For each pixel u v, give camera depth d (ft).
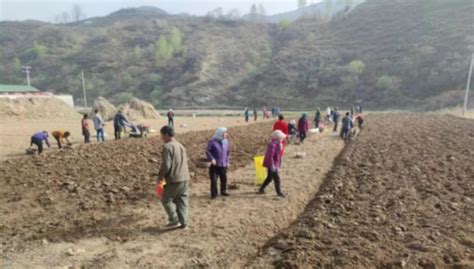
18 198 32.14
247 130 91.97
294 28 430.20
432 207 28.27
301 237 23.18
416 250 20.99
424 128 86.99
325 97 256.32
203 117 168.55
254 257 21.24
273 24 481.46
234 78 320.70
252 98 276.41
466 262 19.38
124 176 39.75
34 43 460.55
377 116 139.44
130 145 61.26
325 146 61.52
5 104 119.55
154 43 422.82
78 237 23.86
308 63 301.84
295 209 29.78
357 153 52.60
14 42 489.26
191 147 60.64
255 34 438.81
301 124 64.64
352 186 34.58
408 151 53.57
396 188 33.63
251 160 49.44
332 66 288.92
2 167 44.09
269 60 347.36
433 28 299.58
